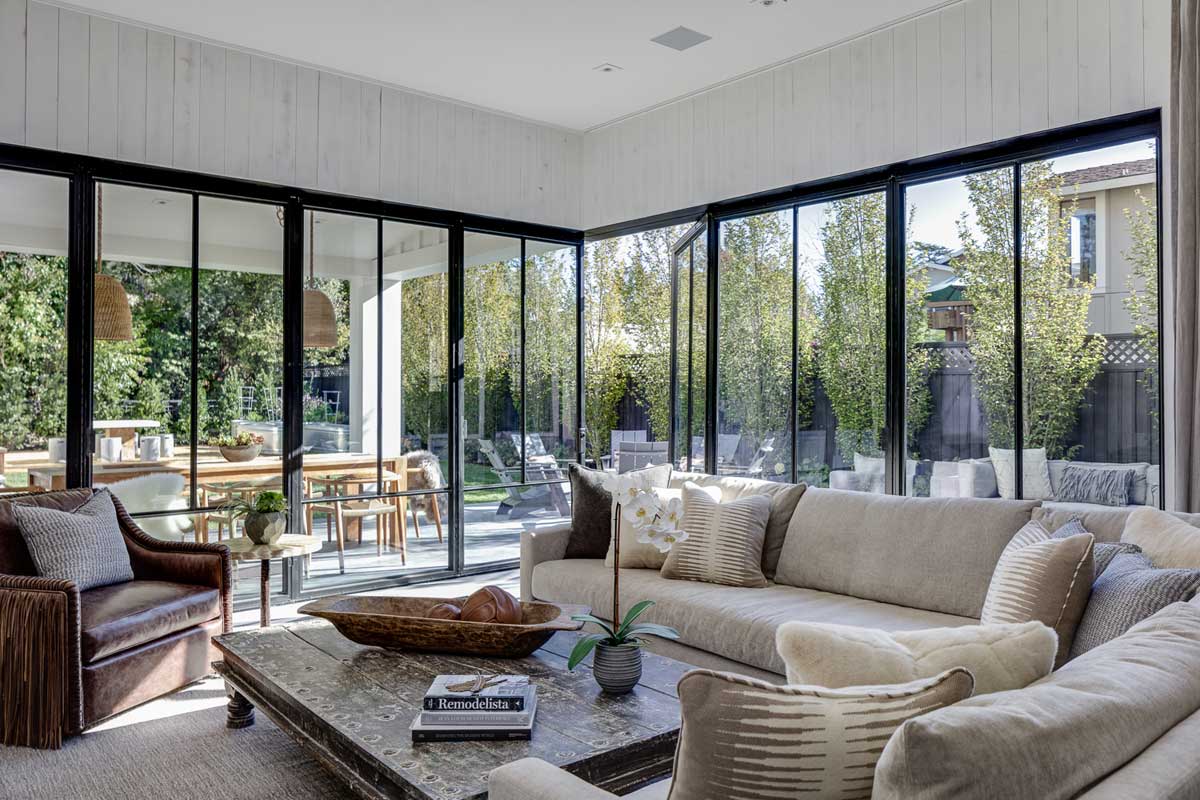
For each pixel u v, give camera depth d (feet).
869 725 3.58
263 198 15.85
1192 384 10.55
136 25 14.30
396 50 15.47
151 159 14.48
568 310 20.79
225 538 15.37
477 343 19.07
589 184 20.65
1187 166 10.55
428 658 8.55
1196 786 3.28
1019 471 12.89
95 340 14.06
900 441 14.30
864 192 14.93
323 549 16.69
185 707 10.75
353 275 17.10
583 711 7.03
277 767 8.95
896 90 14.37
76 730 9.53
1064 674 4.04
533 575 13.04
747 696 3.59
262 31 14.60
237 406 15.56
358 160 16.97
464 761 6.03
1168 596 5.65
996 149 13.20
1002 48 13.07
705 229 17.75
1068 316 12.45
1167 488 11.41
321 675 8.02
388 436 17.62
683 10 13.74
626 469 21.94
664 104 18.52
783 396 16.20
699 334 18.24
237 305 15.60
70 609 9.50
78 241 13.87
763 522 11.69
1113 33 11.94
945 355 13.82
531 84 17.22
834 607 10.11
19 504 10.96
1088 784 3.27
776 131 16.26
